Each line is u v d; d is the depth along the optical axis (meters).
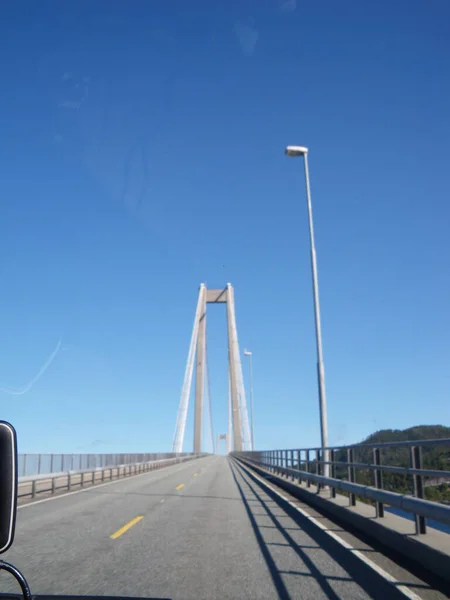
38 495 19.47
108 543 9.67
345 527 11.19
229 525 11.63
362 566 7.60
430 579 6.82
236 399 87.12
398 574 7.11
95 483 25.91
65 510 14.70
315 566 7.66
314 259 21.06
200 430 95.31
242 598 6.18
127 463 37.12
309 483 17.80
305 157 22.78
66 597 3.30
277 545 9.26
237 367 88.12
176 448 77.00
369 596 6.13
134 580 7.02
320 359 19.34
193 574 7.33
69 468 24.28
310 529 10.95
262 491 20.50
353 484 11.46
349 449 12.27
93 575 7.29
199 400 96.50
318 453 16.77
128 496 18.69
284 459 24.02
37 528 11.49
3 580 7.06
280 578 7.05
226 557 8.39
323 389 18.91
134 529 11.22
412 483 7.90
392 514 10.55
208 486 23.22
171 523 12.02
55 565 7.93
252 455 48.31
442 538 7.79
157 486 23.41
